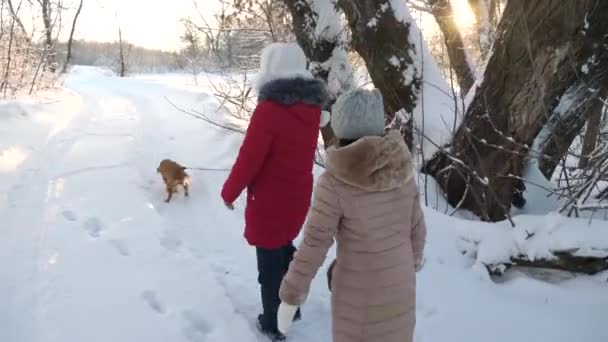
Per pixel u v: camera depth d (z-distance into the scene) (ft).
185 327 10.68
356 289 7.48
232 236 15.58
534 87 14.16
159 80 85.71
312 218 7.38
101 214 16.17
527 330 11.23
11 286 11.54
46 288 11.58
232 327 10.93
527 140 15.11
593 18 12.96
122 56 135.95
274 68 9.25
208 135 26.68
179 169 18.04
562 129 15.80
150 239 14.64
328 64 20.04
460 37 23.89
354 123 7.35
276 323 10.61
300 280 7.47
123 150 24.20
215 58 39.68
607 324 11.23
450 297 12.15
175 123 32.19
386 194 7.32
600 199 15.48
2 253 13.00
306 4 19.88
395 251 7.43
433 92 18.20
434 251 13.67
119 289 11.84
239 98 30.42
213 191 19.06
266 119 9.06
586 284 12.39
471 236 14.06
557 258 12.52
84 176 19.84
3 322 10.28
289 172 9.41
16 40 38.14
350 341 7.62
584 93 14.93
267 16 26.94
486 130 15.60
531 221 13.48
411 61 18.24
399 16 18.16
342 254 7.59
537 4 13.67
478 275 12.90
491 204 16.15
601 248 12.22
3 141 22.20
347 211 7.24
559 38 13.37
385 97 19.01
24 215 15.48
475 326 11.33
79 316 10.68
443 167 17.46
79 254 13.32
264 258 10.05
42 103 33.71
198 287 12.34
